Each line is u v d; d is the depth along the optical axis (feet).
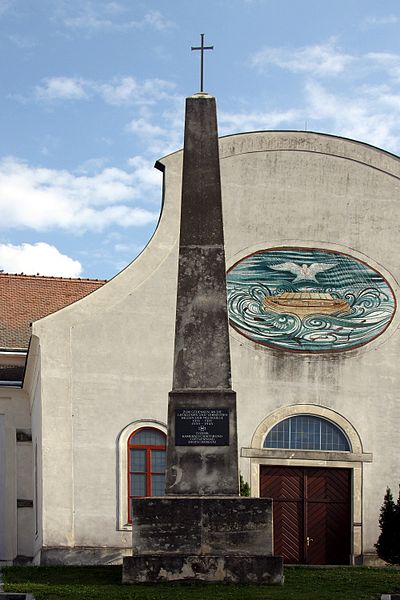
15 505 117.60
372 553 101.55
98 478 99.76
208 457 79.97
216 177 83.56
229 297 103.91
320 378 103.65
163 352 102.53
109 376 101.45
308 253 105.60
